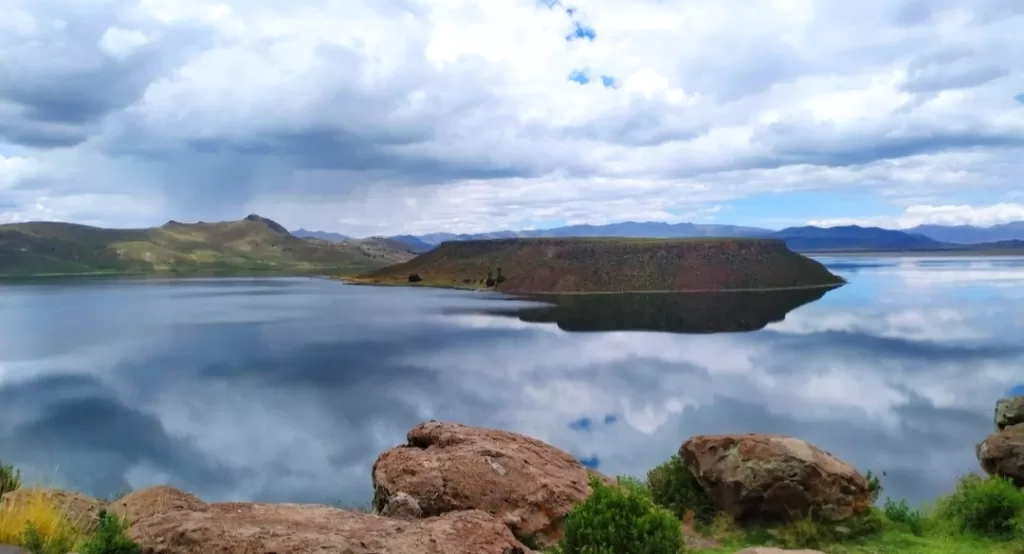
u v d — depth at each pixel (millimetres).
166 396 38094
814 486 9711
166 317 87938
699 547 9328
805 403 36375
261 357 53406
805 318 82312
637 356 53062
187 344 61625
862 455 26000
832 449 26984
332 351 56531
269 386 41188
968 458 25438
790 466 9836
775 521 9906
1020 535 8984
